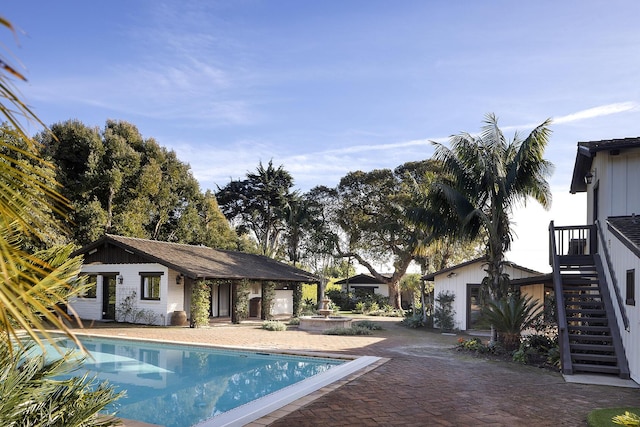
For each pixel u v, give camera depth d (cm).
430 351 1336
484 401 752
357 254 3966
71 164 3019
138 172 3241
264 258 2958
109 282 2241
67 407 324
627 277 996
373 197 3819
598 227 1343
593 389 856
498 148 1408
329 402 725
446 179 1616
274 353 1290
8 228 202
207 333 1733
